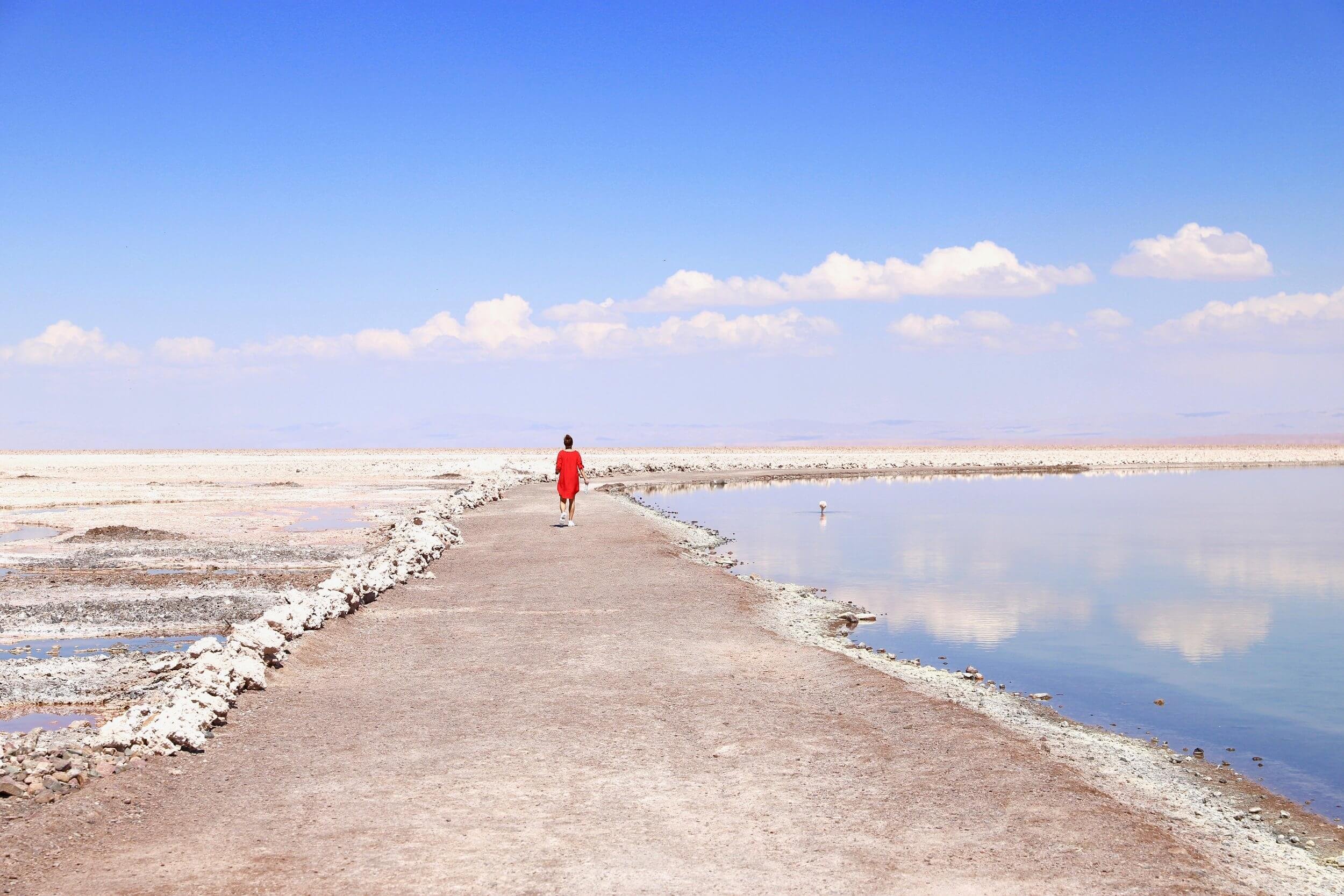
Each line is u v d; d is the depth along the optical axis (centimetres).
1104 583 2095
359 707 993
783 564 2328
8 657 1267
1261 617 1738
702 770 794
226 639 1377
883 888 581
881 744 860
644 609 1524
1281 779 902
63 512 3350
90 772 779
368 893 579
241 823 688
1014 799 730
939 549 2648
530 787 757
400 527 2652
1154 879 598
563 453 2775
